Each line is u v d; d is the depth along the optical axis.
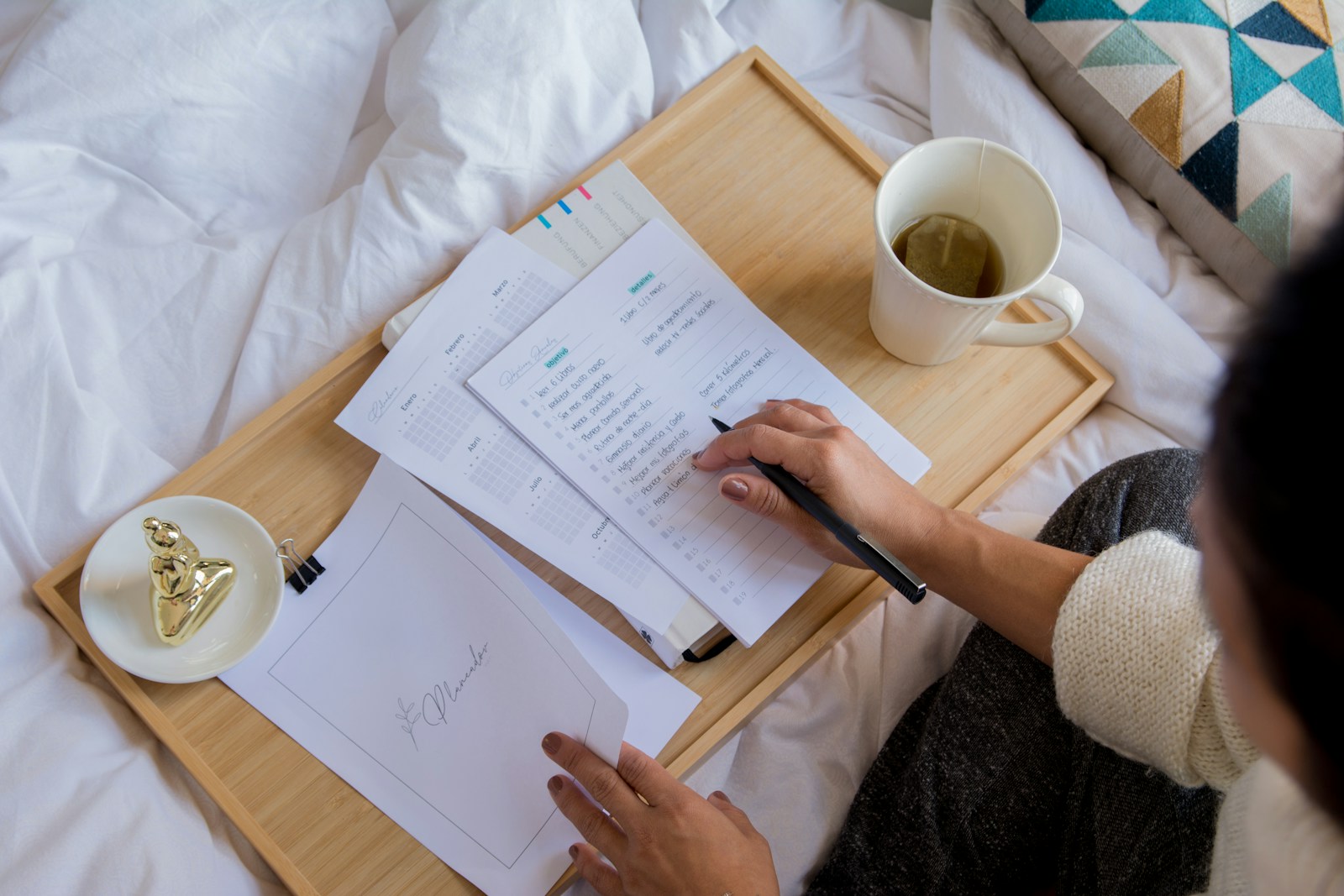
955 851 0.69
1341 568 0.21
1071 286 0.62
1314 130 0.88
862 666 0.85
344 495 0.69
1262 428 0.22
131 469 0.73
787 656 0.68
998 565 0.63
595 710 0.60
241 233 0.87
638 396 0.71
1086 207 0.97
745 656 0.68
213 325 0.81
